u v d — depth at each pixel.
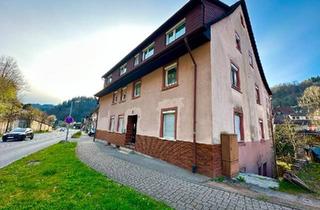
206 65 8.59
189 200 4.88
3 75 39.91
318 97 47.97
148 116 12.12
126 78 14.66
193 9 10.04
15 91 41.88
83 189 5.25
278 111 53.69
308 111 49.81
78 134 41.16
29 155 11.99
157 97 11.52
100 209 4.01
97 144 18.58
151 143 11.29
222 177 7.39
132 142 14.75
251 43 15.02
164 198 4.95
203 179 6.96
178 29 11.24
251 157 11.16
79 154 11.70
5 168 8.38
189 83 9.33
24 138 24.91
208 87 8.28
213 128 7.84
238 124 10.44
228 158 7.64
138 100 13.77
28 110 53.50
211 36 8.86
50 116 82.69
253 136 12.07
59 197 4.68
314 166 17.22
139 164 9.05
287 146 23.31
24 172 7.54
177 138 9.34
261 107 15.25
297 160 19.33
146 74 13.29
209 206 4.56
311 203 4.99
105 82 23.61
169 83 11.03
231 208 4.48
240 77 11.45
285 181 7.35
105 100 21.78
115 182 6.06
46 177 6.61
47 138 30.92
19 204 4.32
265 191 5.91
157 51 12.59
